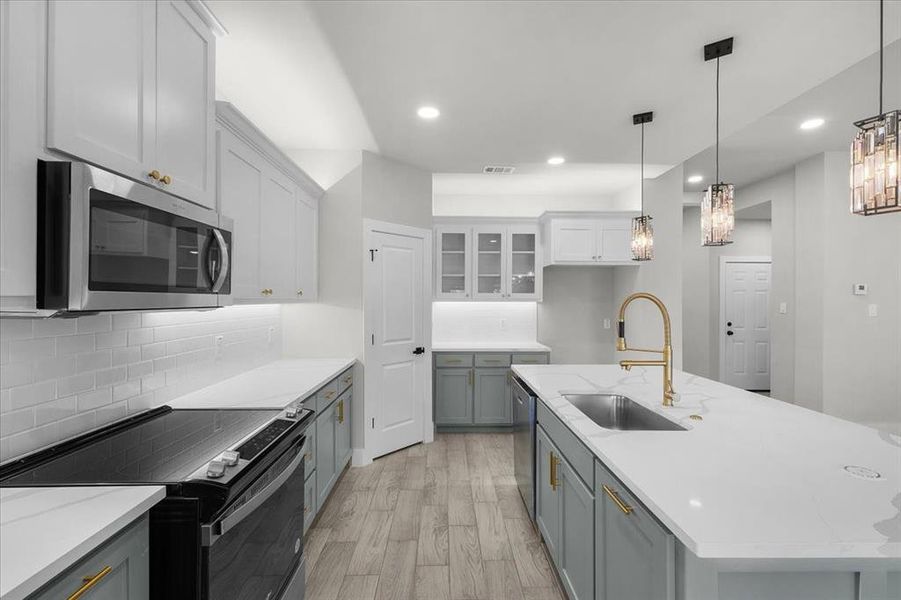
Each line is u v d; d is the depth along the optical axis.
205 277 1.61
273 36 2.00
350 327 3.51
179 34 1.49
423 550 2.32
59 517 0.92
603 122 2.95
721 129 3.08
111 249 1.12
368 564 2.20
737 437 1.48
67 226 1.00
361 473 3.35
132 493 1.04
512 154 3.61
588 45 2.06
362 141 3.33
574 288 5.12
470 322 5.07
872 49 2.08
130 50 1.25
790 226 4.66
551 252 4.53
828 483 1.10
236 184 2.11
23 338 1.30
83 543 0.82
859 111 3.17
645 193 4.36
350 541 2.40
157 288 1.32
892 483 1.10
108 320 1.65
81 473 1.17
